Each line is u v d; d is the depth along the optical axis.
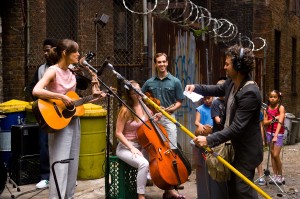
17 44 8.84
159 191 6.83
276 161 7.95
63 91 5.16
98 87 5.14
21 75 8.81
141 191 5.71
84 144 7.39
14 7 8.82
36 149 7.28
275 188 7.65
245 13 16.00
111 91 5.16
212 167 4.50
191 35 9.60
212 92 4.87
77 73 5.42
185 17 11.32
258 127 4.42
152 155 5.77
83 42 9.59
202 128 6.50
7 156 7.47
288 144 13.82
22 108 7.55
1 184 5.89
